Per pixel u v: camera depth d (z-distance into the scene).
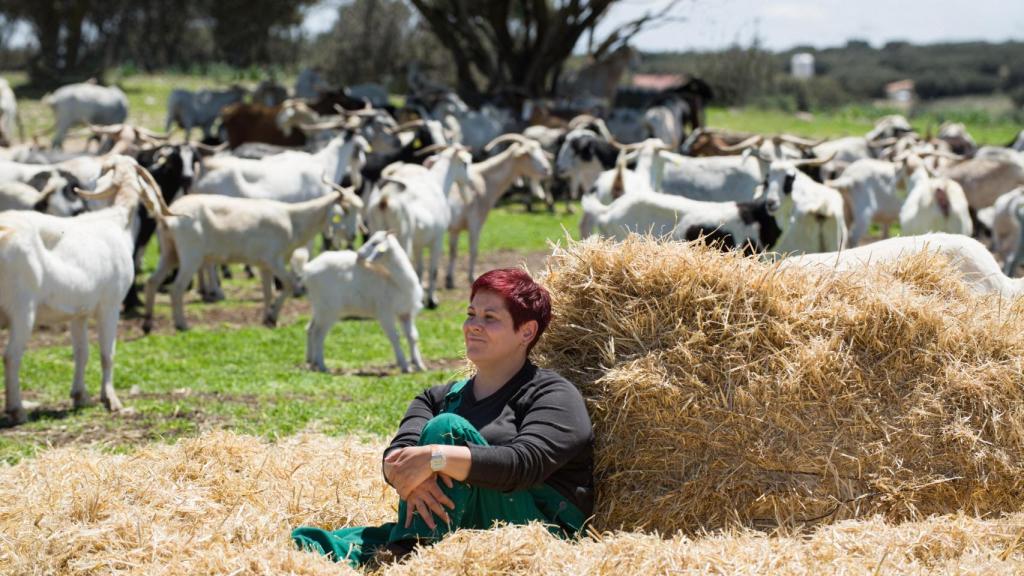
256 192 16.39
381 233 11.02
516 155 17.81
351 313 11.16
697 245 5.11
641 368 4.68
